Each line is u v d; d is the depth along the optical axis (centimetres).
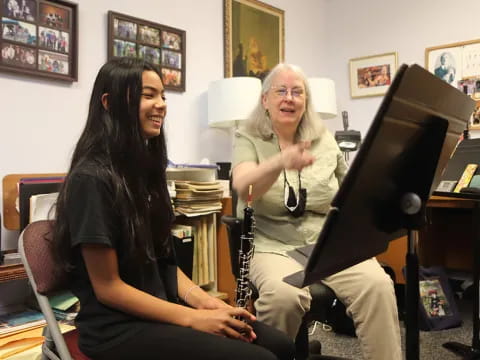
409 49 362
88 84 246
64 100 236
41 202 192
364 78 383
